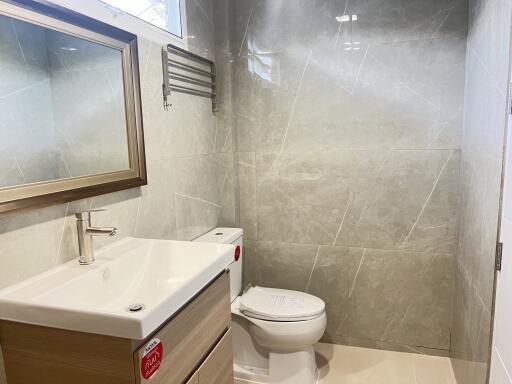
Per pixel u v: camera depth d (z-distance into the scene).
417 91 2.13
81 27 1.32
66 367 1.00
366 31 2.16
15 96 1.13
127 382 0.94
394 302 2.34
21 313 1.00
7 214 1.07
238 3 2.34
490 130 1.52
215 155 2.39
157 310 0.95
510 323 1.20
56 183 1.24
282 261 2.51
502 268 1.31
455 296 2.18
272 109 2.38
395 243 2.29
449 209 2.18
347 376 2.13
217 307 1.37
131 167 1.59
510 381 1.18
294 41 2.28
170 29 1.99
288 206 2.44
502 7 1.41
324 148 2.32
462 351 1.94
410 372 2.16
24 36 1.15
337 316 2.45
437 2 2.04
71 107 1.31
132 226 1.63
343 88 2.24
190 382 1.18
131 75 1.57
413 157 2.19
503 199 1.31
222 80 2.36
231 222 2.48
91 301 1.19
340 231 2.37
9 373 1.07
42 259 1.21
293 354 2.00
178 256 1.45
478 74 1.76
